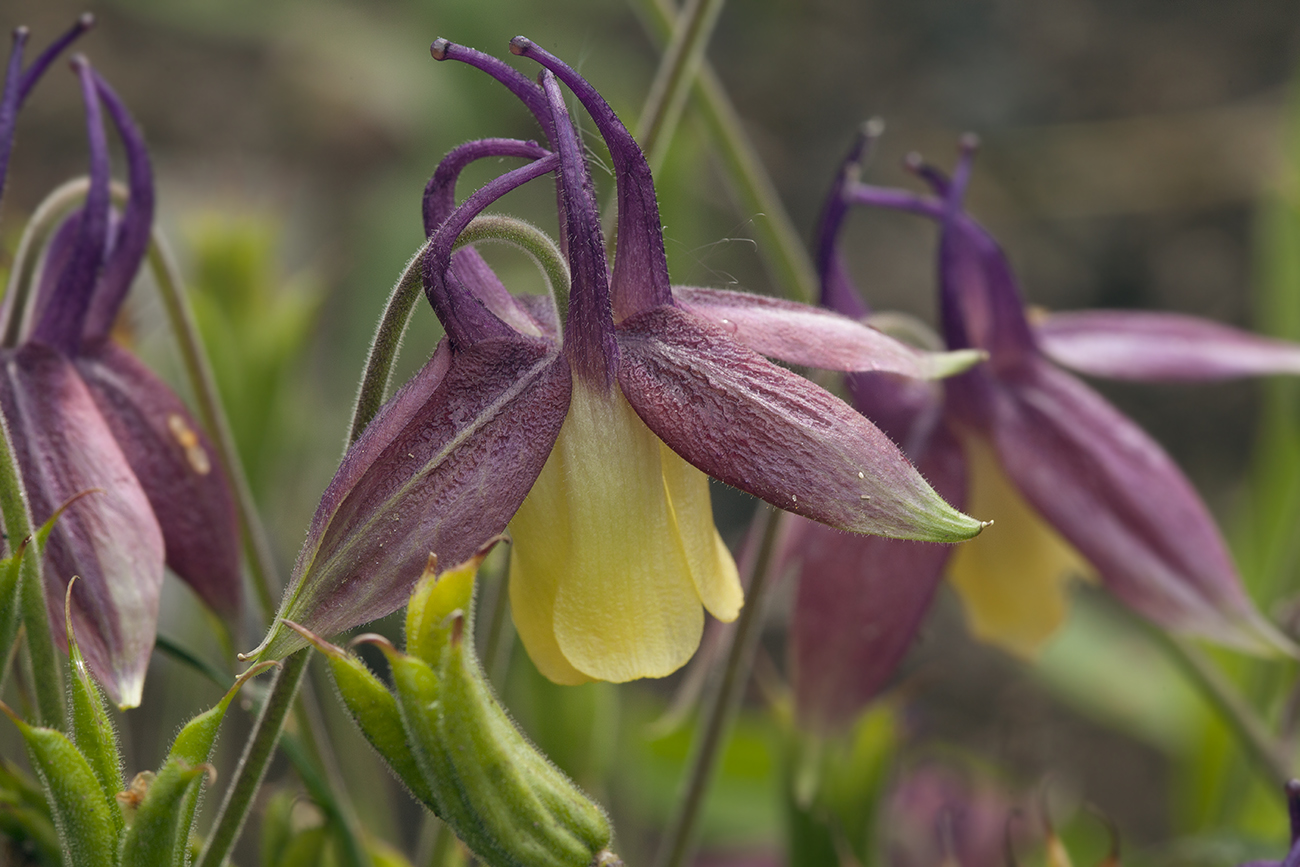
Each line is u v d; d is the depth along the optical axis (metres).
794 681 0.25
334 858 0.23
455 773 0.20
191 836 0.22
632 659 0.20
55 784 0.20
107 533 0.21
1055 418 0.25
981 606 0.26
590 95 0.20
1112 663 0.44
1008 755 0.37
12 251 0.27
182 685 0.32
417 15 0.64
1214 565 0.24
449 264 0.20
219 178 0.48
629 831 0.37
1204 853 0.29
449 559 0.20
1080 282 0.69
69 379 0.22
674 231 0.31
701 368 0.20
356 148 0.66
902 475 0.20
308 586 0.19
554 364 0.20
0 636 0.20
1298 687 0.29
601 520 0.20
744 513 0.56
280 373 0.31
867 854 0.26
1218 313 0.68
